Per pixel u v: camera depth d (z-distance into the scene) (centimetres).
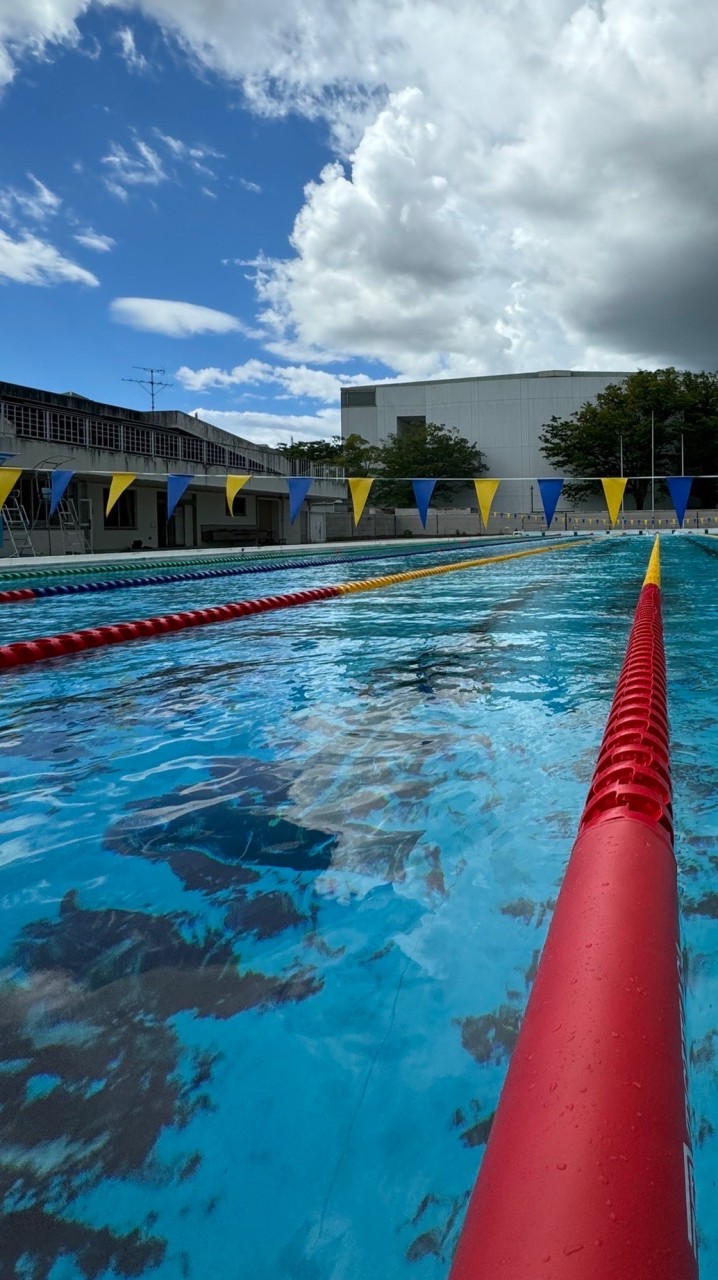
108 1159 83
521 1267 46
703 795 186
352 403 4859
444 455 4250
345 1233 73
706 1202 76
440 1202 77
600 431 3772
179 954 124
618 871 105
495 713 273
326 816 181
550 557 1341
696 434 3719
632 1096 60
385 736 246
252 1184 79
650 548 1636
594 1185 52
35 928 133
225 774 213
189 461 1884
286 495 2273
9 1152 84
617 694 263
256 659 396
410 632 484
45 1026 106
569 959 85
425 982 115
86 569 1093
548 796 191
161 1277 69
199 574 975
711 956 118
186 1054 99
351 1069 96
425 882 147
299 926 132
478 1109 89
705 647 398
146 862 159
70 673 365
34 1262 71
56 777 213
